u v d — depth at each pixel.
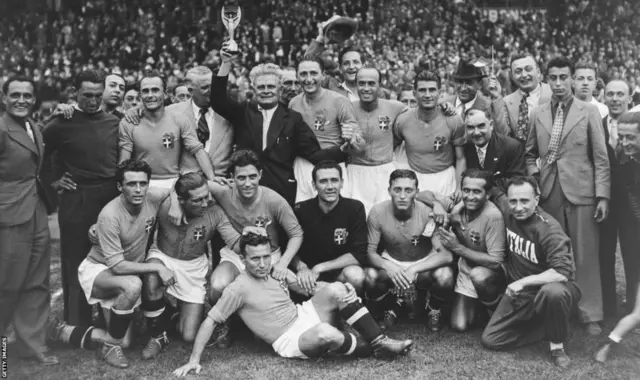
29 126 4.70
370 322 4.55
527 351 4.70
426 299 5.33
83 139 5.05
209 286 5.01
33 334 4.63
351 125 5.46
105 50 22.28
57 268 7.43
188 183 4.63
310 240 5.15
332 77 6.83
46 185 5.09
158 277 4.71
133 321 4.88
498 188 5.27
